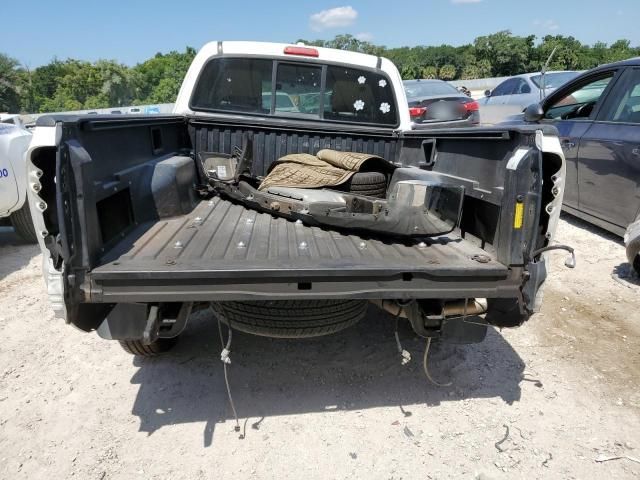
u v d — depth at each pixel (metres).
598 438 2.46
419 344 3.37
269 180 3.16
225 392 2.81
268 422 2.56
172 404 2.71
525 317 2.34
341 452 2.35
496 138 2.42
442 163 3.16
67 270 1.87
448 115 9.36
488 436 2.47
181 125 3.67
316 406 2.70
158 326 2.13
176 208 2.88
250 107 3.93
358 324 3.64
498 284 2.20
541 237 2.31
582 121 5.54
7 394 2.81
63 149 1.84
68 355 3.23
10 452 2.35
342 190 3.04
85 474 2.21
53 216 1.97
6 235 6.48
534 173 2.13
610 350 3.30
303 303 2.43
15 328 3.64
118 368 3.07
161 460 2.30
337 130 3.81
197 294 2.02
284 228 2.78
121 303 2.09
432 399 2.77
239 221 2.90
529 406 2.71
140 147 2.83
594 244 5.37
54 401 2.74
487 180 2.54
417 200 2.47
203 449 2.37
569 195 5.73
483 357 3.21
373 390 2.85
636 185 4.58
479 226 2.56
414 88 10.27
